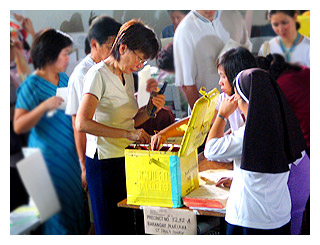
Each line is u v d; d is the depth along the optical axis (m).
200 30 3.49
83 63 3.57
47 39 3.62
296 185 2.69
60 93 3.67
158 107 3.29
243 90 2.36
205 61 3.52
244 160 2.31
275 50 3.40
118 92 3.00
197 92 3.58
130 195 2.82
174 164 2.67
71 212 3.79
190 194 2.77
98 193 3.14
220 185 2.89
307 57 3.37
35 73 3.67
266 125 2.30
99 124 2.86
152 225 2.77
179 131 3.05
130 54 2.91
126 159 2.78
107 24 3.55
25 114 3.70
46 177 3.76
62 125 3.69
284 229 2.44
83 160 3.67
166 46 3.56
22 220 3.72
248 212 2.38
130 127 3.14
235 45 3.43
